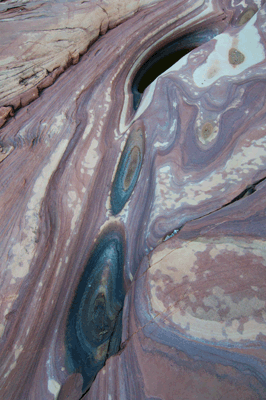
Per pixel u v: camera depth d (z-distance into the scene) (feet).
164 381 6.81
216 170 8.48
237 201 7.86
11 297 8.00
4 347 7.73
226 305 7.05
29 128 9.39
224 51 9.88
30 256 8.33
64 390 7.66
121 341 7.42
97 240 8.93
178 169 8.89
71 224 8.87
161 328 7.16
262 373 6.57
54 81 9.96
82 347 8.02
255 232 7.47
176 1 10.82
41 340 7.97
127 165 9.71
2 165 8.97
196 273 7.39
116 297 8.39
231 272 7.25
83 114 9.88
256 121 8.68
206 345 6.89
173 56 11.78
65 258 8.61
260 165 8.17
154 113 9.91
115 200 9.31
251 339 6.79
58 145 9.44
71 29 9.93
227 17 10.99
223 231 7.63
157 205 8.57
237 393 6.53
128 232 8.86
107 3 10.21
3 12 9.57
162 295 7.37
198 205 8.22
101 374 7.27
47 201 8.86
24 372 7.72
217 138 8.91
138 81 11.40
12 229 8.46
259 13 9.86
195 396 6.62
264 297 6.99
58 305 8.28
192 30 11.28
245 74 9.37
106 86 10.30
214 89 9.51
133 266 8.41
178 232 7.90
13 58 9.45
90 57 10.33
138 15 10.70
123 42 10.61
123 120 10.19
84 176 9.36
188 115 9.48
